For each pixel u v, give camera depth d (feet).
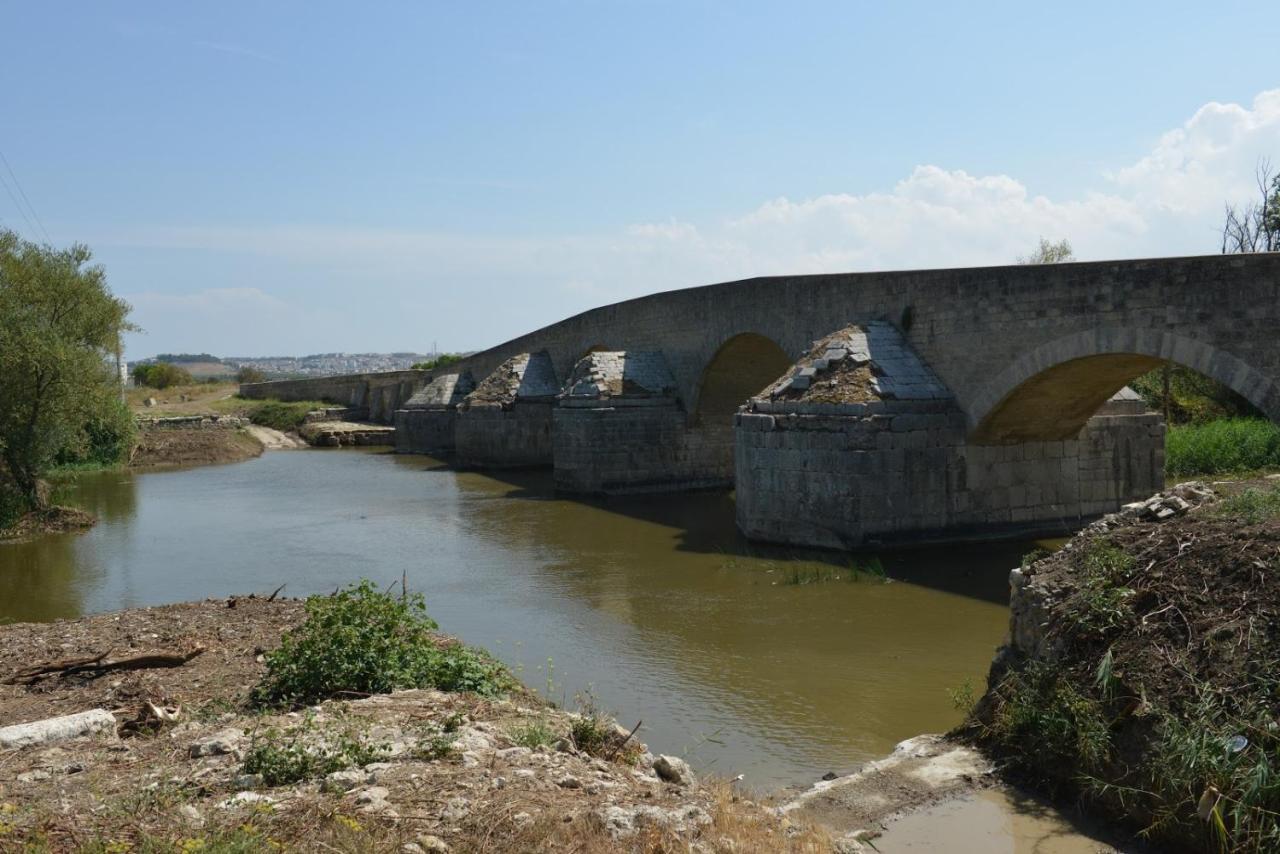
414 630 40.32
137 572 81.20
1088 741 30.32
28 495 106.93
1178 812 27.71
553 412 135.23
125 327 131.85
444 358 287.69
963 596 65.51
